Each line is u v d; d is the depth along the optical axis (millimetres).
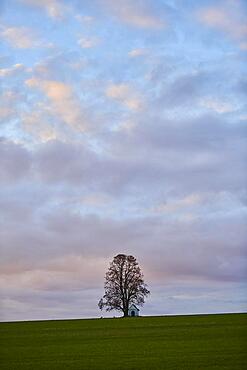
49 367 43406
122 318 92250
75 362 45469
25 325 81750
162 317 90625
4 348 55062
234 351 48875
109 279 103938
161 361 44500
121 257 104125
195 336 60406
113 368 42219
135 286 103188
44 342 59688
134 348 52875
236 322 74250
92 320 89500
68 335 66125
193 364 42781
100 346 55219
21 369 42688
